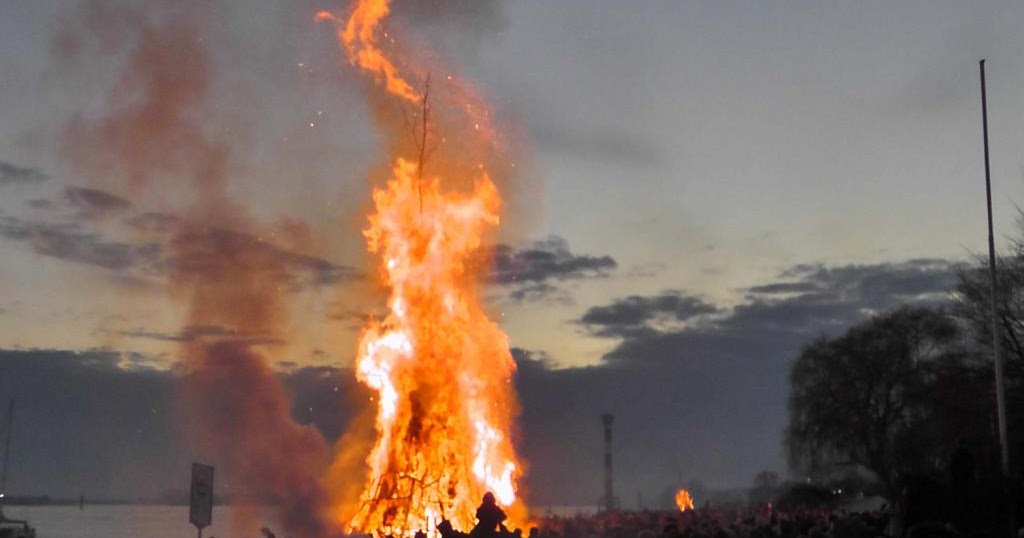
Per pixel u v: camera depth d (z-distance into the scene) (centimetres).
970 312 6962
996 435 6275
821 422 10025
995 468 2103
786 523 3625
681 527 3806
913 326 9794
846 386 9944
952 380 7156
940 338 9650
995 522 1839
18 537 9581
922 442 8500
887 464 9612
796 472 10206
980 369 6862
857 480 11244
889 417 9769
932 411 8406
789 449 10262
